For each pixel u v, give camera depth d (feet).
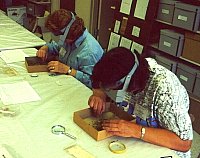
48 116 5.41
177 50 10.49
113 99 5.20
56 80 6.93
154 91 4.74
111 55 4.39
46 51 8.10
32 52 8.61
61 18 7.13
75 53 7.58
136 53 4.63
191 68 10.11
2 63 7.65
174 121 4.61
